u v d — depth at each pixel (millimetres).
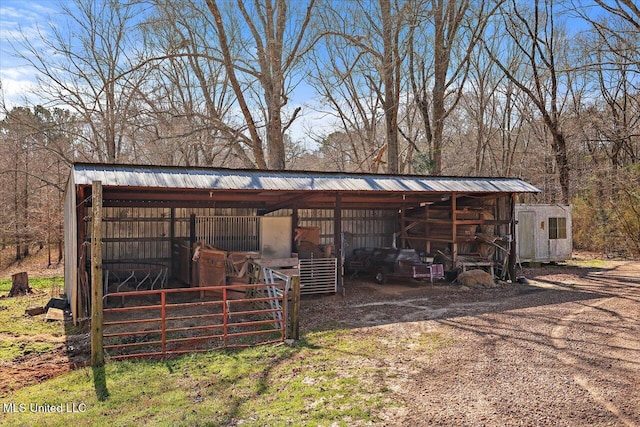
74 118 25484
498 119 32000
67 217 12055
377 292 12359
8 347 7531
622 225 20906
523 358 6492
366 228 16625
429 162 21453
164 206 13219
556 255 18016
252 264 11094
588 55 19328
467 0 20312
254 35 20250
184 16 19359
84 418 4664
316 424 4449
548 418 4566
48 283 15758
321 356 6664
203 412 4750
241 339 7797
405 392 5258
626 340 7344
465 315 9406
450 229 14516
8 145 26812
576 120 25484
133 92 22234
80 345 7629
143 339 7844
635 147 25656
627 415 4617
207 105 23141
